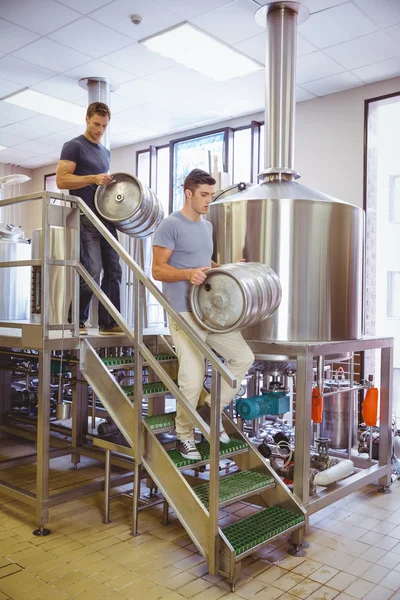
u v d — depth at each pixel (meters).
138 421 2.79
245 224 3.35
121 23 4.68
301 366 2.96
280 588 2.41
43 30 4.82
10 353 3.83
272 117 3.98
